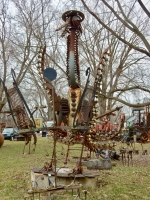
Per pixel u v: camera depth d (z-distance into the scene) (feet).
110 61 76.69
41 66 23.26
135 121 72.43
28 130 18.38
